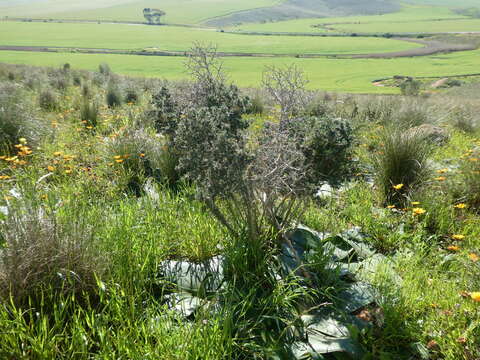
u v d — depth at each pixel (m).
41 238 2.30
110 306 2.21
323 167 3.11
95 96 10.84
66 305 2.15
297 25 191.12
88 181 4.12
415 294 2.53
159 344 1.98
